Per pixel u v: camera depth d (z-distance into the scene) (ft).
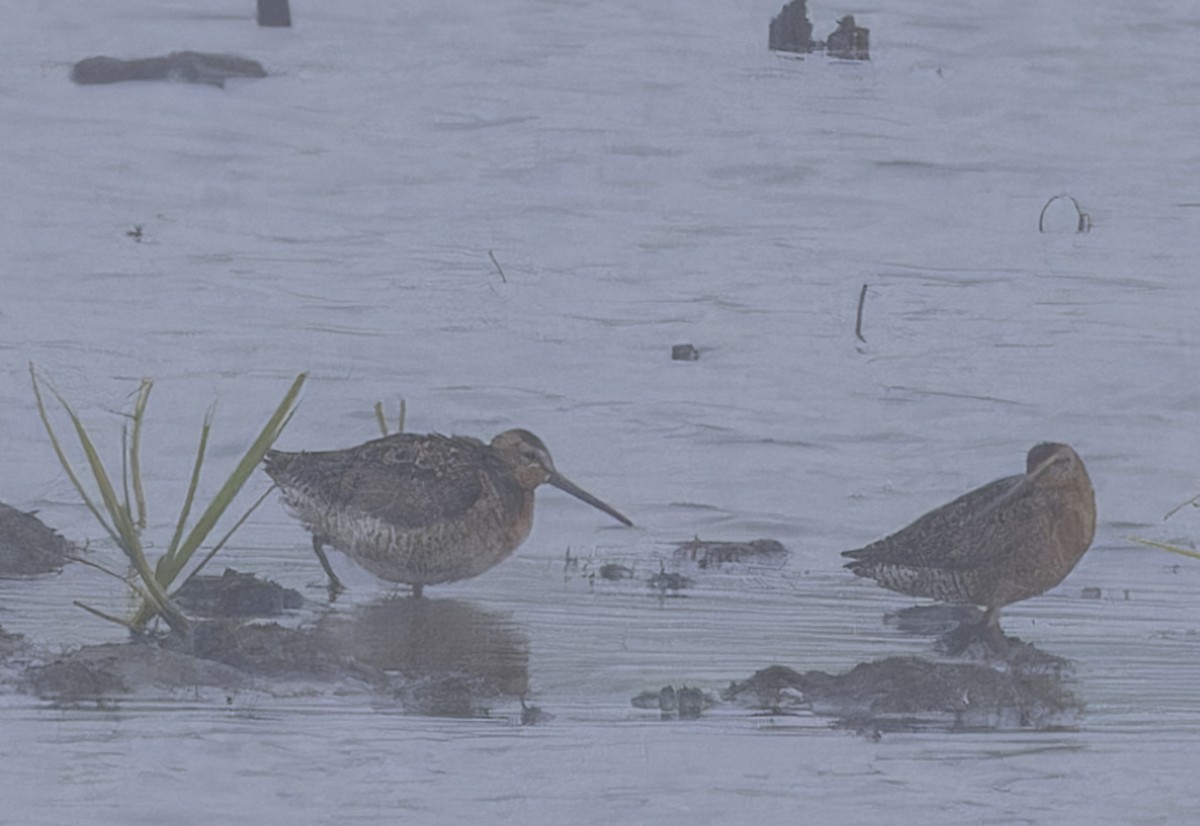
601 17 124.06
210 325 58.54
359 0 124.77
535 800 26.30
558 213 77.10
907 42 120.16
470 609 36.55
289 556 40.16
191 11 120.37
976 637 34.96
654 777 27.37
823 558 40.98
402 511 37.14
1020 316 63.62
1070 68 114.11
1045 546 35.32
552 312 62.08
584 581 38.81
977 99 105.09
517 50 112.68
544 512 43.50
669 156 88.12
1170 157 93.40
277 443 47.44
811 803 26.55
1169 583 39.60
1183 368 57.36
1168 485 46.52
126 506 34.86
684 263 69.72
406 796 26.32
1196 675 33.17
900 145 92.73
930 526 36.32
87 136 87.86
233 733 28.71
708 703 30.94
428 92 101.04
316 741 28.45
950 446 49.47
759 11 128.36
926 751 28.81
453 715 30.04
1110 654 34.47
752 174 85.40
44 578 37.58
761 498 44.98
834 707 30.83
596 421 50.57
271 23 116.37
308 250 69.77
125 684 30.60
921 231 76.54
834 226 76.89
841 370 56.54
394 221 74.84
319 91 100.32
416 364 55.31
